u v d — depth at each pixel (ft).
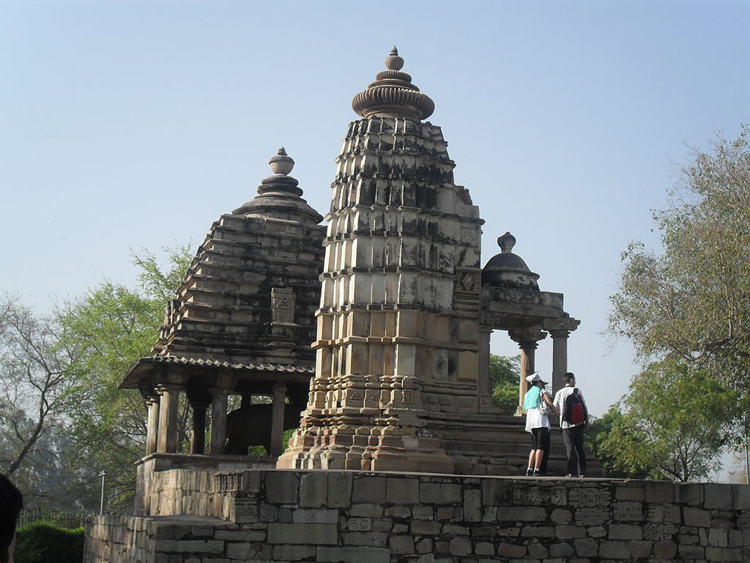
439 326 86.79
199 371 114.52
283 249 126.82
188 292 122.93
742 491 58.90
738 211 113.80
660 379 116.98
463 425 84.02
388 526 54.80
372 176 88.33
